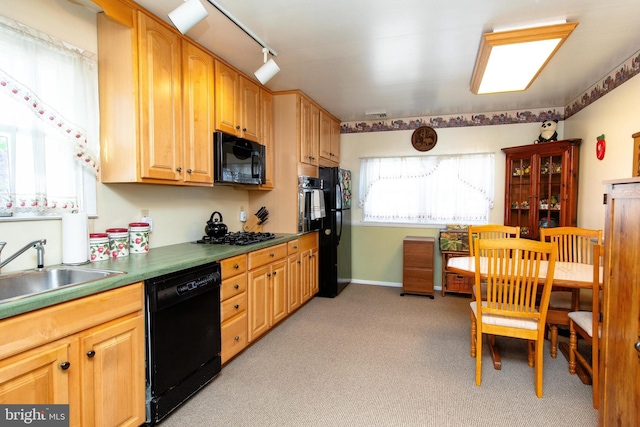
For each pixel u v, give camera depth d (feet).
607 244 4.61
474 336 8.46
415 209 15.15
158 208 8.34
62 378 4.29
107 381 4.88
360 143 15.89
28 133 5.49
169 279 5.90
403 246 14.02
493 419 6.08
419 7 6.36
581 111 11.50
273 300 9.82
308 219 12.34
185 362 6.33
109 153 6.55
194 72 7.76
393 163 15.42
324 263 13.66
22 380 3.89
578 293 8.20
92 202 6.61
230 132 9.09
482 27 7.13
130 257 6.82
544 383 7.29
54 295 4.14
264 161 10.89
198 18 5.68
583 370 7.55
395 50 8.26
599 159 10.18
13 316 3.78
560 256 9.53
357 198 16.01
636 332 3.99
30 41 5.44
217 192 10.57
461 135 14.47
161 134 6.87
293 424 5.93
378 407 6.44
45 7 5.69
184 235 9.21
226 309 7.65
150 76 6.59
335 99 12.44
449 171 14.62
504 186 13.91
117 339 5.04
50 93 5.75
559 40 7.20
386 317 11.37
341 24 7.02
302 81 10.48
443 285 13.85
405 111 14.11
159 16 6.72
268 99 11.27
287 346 9.10
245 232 11.19
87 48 6.34
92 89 6.39
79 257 5.99
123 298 5.11
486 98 12.14
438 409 6.38
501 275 6.98
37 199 5.61
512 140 13.87
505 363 8.23
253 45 8.00
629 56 8.54
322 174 13.56
